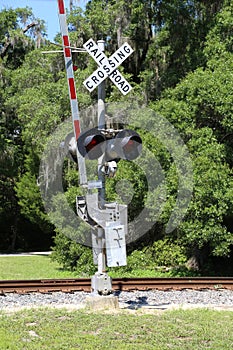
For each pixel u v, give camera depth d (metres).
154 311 9.05
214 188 14.23
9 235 33.44
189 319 8.37
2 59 29.47
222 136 15.59
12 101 24.25
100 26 21.12
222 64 15.34
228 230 17.20
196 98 15.00
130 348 6.64
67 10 22.48
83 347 6.65
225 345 6.89
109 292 9.19
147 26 21.05
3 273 17.69
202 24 18.22
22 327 7.61
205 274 17.45
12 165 30.25
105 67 9.06
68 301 10.12
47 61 22.28
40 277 16.25
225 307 9.76
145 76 19.73
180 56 19.11
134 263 16.83
